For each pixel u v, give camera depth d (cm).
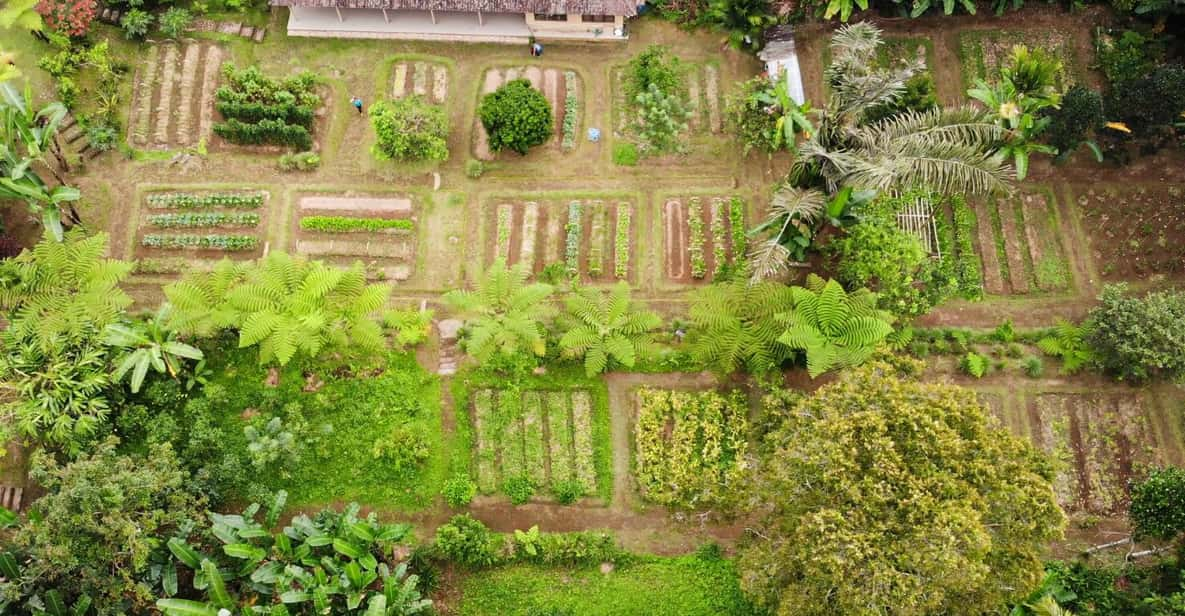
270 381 2264
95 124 2472
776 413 2048
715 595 2098
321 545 1994
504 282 2205
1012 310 2381
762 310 2194
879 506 1650
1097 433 2256
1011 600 1697
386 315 2233
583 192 2495
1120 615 1923
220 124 2455
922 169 1892
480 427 2264
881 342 2114
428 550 2088
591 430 2259
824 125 2041
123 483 1844
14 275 2167
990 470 1667
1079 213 2472
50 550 1758
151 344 2125
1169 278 2394
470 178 2502
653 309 2388
